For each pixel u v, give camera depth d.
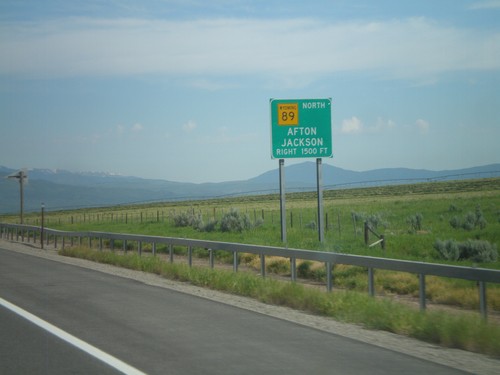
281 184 30.28
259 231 39.19
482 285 11.29
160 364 7.75
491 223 38.56
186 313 11.92
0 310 12.25
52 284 17.00
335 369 7.60
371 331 10.70
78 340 9.24
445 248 23.48
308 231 37.66
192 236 38.12
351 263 14.49
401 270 12.94
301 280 20.12
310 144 30.17
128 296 14.46
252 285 15.50
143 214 89.06
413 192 108.56
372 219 39.94
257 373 7.36
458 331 9.48
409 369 7.66
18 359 8.00
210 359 8.05
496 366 8.09
